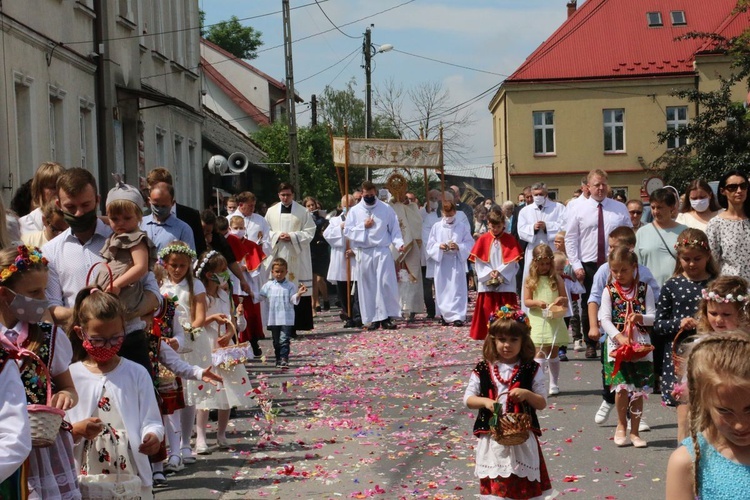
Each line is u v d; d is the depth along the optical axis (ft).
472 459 29.73
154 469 27.27
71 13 70.79
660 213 37.78
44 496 17.71
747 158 125.29
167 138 98.43
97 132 77.00
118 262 24.02
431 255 67.97
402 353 52.95
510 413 22.21
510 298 54.03
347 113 286.05
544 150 179.93
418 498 25.57
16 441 15.90
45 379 17.67
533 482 22.45
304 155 180.14
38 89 63.21
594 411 36.24
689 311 27.84
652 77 176.14
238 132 164.25
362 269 66.49
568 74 178.40
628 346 30.35
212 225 42.50
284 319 48.01
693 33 125.90
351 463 29.45
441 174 73.00
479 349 53.78
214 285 33.88
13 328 17.67
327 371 47.01
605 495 25.63
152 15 94.27
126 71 83.61
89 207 24.27
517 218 67.72
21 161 61.62
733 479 11.69
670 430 32.78
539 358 39.01
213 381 26.55
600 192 49.83
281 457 30.32
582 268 49.88
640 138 177.47
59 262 24.34
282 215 66.23
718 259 32.01
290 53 130.00
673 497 12.05
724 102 127.24
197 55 112.98
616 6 184.44
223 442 31.71
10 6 58.59
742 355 11.27
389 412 37.19
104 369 20.76
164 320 26.68
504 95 180.14
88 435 18.71
